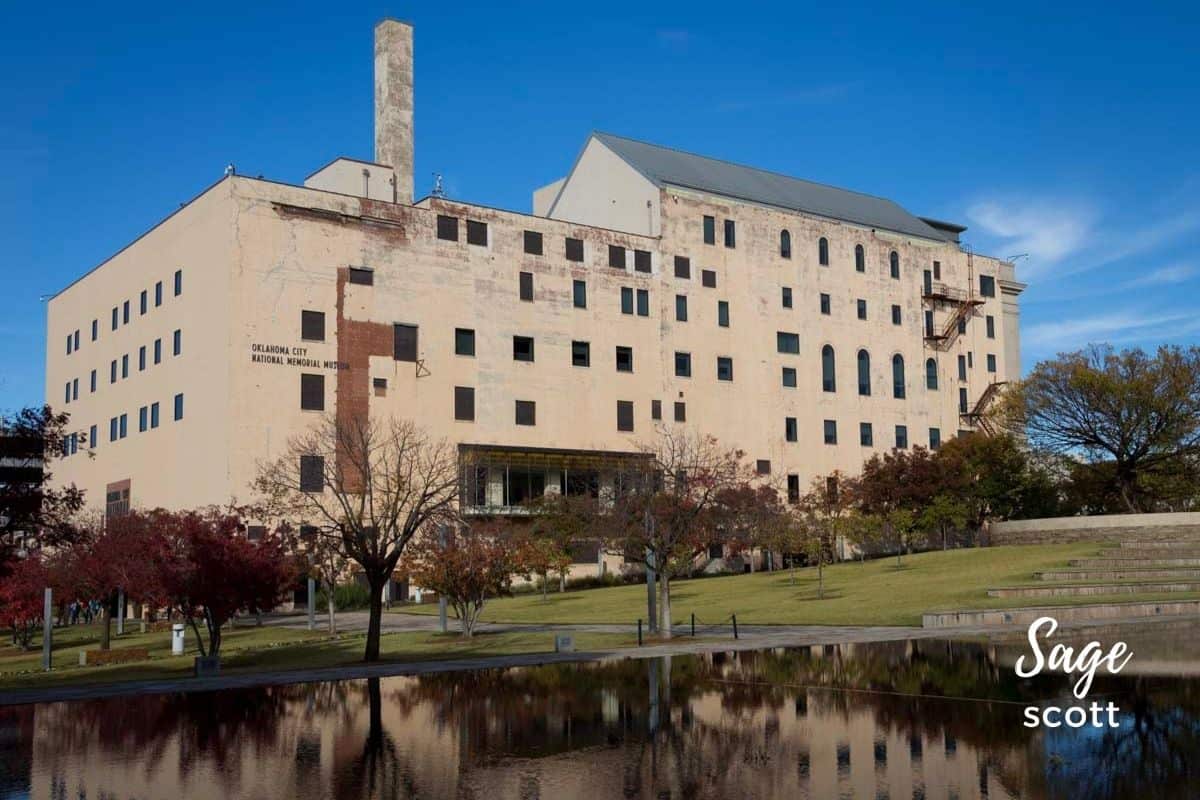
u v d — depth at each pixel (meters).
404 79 75.56
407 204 70.94
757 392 83.56
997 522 68.12
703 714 20.19
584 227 77.38
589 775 15.17
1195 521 58.78
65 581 44.88
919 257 95.12
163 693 25.92
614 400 77.12
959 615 36.66
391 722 20.36
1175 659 24.88
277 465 60.03
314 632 48.94
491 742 17.94
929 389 93.94
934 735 17.16
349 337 67.06
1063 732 16.92
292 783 15.13
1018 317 103.31
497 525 55.78
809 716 19.47
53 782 15.59
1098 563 49.38
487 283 72.88
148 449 72.31
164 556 33.91
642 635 38.69
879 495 72.38
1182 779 13.65
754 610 47.66
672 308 80.44
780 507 63.09
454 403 70.50
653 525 39.22
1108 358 71.19
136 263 76.00
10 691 27.42
